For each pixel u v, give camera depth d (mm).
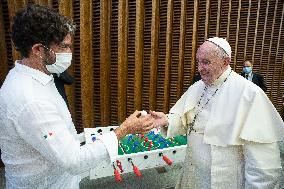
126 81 3871
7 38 3275
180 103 1843
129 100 3955
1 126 1024
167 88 3965
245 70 3938
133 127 1162
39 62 1050
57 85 2248
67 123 1177
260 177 1324
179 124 1752
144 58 3848
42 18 967
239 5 3842
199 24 3869
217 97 1552
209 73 1477
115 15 3576
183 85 4051
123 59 3709
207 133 1510
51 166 1113
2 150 1097
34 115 929
